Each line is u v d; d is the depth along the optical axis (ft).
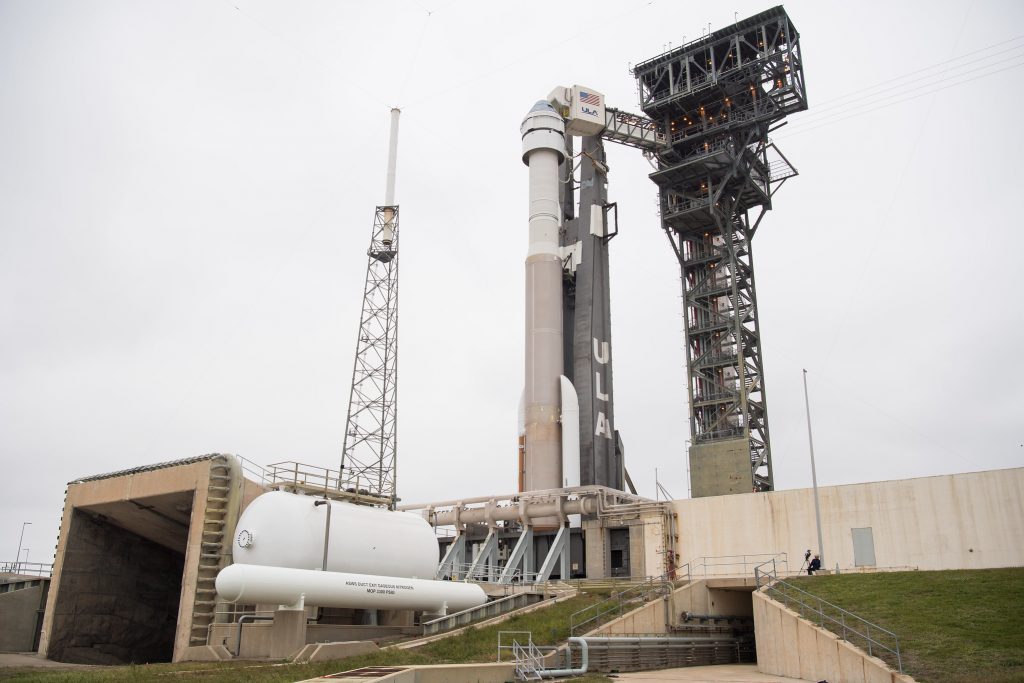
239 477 139.95
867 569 172.76
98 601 159.63
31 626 180.34
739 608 176.86
